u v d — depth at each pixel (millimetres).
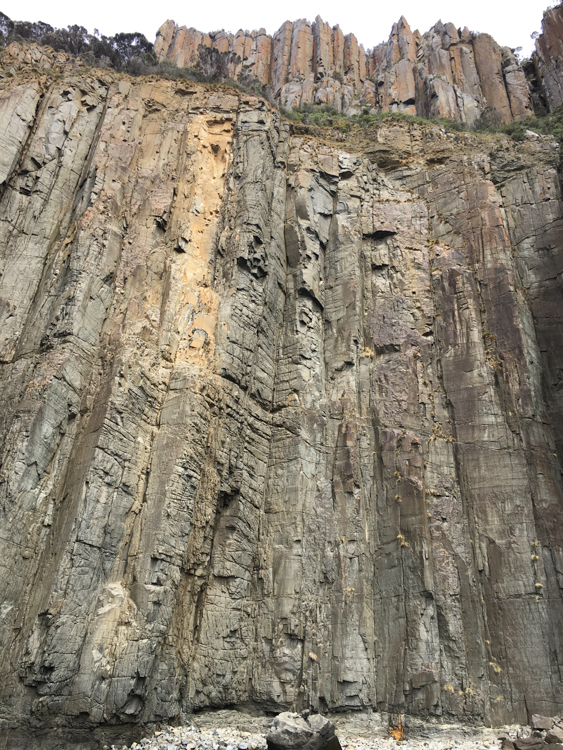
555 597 17875
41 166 23750
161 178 24734
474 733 16156
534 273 25000
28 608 15016
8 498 15836
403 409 21828
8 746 13047
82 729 13742
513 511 19359
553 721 15516
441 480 20531
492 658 17469
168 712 15516
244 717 16812
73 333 18922
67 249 21406
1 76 26078
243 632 18062
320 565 19078
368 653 17922
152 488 17391
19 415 17141
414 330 23906
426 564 18703
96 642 14641
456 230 26422
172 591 16328
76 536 15430
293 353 23094
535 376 22172
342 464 20969
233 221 24812
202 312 21609
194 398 19016
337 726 16781
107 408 17453
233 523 18984
